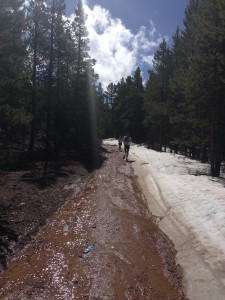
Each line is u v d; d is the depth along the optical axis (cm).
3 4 1446
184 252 950
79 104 3072
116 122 7319
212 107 2228
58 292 705
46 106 2972
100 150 3478
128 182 1827
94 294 707
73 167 2214
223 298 719
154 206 1402
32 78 2766
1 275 763
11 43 1456
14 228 1015
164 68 4419
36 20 2766
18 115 1375
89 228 1079
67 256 872
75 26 3130
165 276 822
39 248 913
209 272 818
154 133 5112
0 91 1394
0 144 2542
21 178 1728
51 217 1166
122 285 756
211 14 2194
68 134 2938
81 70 3147
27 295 688
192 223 1117
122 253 912
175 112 3409
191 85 2238
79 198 1441
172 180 1795
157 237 1067
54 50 2900
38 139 3266
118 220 1173
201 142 2423
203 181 1803
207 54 2164
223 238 954
